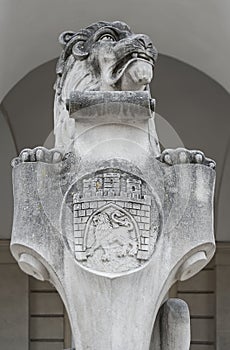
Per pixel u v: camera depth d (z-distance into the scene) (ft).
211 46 32.91
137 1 32.27
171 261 13.16
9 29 30.94
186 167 13.41
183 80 37.81
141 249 13.03
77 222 13.12
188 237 13.23
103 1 32.19
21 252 13.38
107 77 13.97
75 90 14.02
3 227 38.14
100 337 12.79
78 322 12.92
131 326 12.84
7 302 38.22
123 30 14.55
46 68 36.96
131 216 13.09
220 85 35.68
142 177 13.28
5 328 38.09
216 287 38.45
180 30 33.30
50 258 13.12
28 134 37.99
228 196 38.34
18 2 30.35
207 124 38.04
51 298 38.70
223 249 38.47
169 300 14.16
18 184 13.43
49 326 38.55
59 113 14.61
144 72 13.79
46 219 13.21
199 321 38.63
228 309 38.27
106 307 12.80
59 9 31.96
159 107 38.14
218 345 38.06
